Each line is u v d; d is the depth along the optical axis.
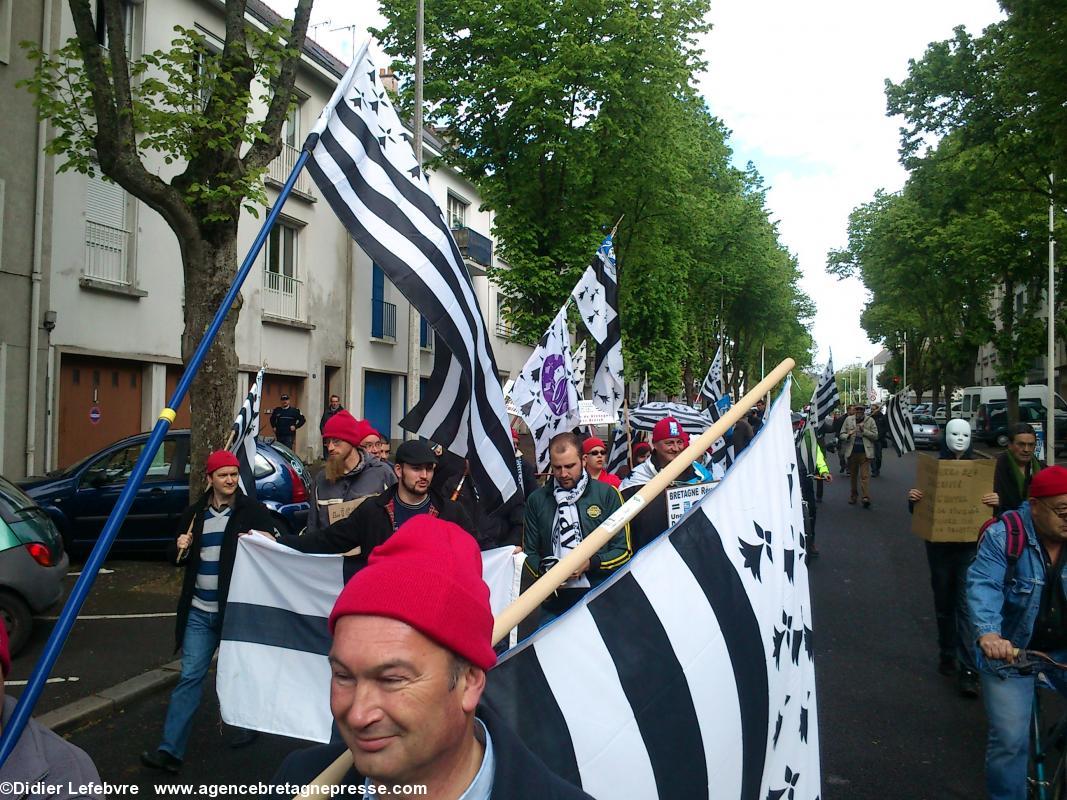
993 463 5.89
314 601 4.49
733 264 40.00
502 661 2.01
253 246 3.18
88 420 14.73
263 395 19.83
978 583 3.58
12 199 13.01
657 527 5.09
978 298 34.34
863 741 5.02
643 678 2.13
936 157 18.89
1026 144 16.70
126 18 14.94
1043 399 38.03
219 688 4.46
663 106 19.50
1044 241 23.19
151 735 5.22
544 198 19.80
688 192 24.69
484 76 18.11
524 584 5.14
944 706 5.58
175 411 2.67
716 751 2.18
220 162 8.77
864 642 7.08
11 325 13.02
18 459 13.14
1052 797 3.52
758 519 2.55
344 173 4.02
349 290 23.19
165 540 9.95
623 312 28.17
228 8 8.73
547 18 18.02
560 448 5.02
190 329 8.99
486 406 4.31
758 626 2.39
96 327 14.64
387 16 19.19
